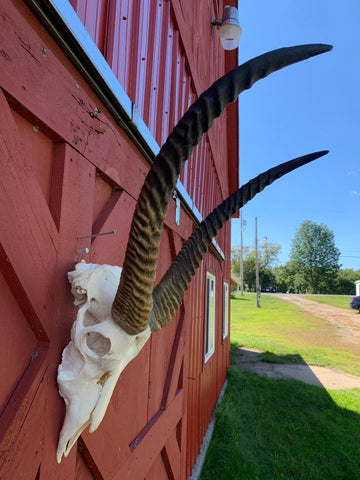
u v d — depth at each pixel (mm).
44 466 1033
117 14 1671
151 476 2293
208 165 5438
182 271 1065
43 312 1014
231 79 619
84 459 1385
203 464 4309
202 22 4520
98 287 1104
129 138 1722
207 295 5391
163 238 2549
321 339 16922
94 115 1344
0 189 861
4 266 899
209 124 651
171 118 2783
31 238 971
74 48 1118
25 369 995
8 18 870
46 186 1096
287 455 4996
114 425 1589
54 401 1074
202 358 4797
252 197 1032
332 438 5723
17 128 918
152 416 2311
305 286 67500
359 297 30391
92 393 1052
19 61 907
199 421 4516
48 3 954
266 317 25375
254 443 5273
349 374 10578
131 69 1852
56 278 1083
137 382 2000
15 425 901
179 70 3152
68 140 1146
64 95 1124
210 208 5652
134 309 858
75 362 1047
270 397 7676
